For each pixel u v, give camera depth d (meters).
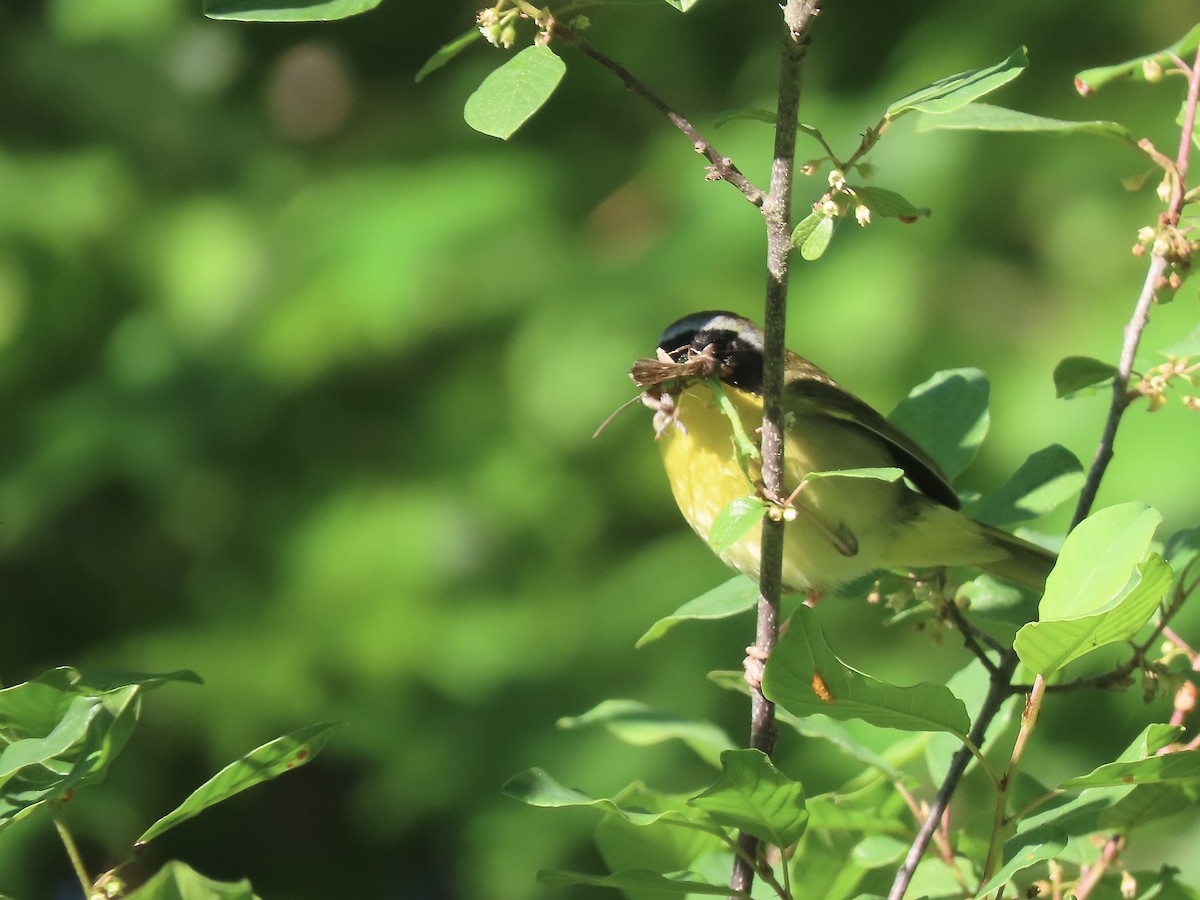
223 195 14.48
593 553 13.24
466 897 14.21
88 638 14.42
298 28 14.91
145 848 4.46
